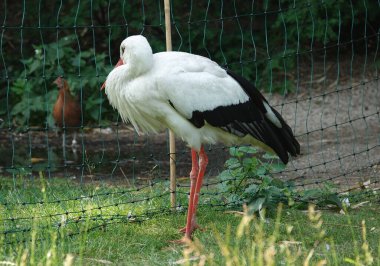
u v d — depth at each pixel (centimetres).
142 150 1480
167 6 945
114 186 1145
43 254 743
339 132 1585
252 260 643
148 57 818
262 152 1397
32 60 1744
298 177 1143
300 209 983
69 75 1733
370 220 920
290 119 1733
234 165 973
